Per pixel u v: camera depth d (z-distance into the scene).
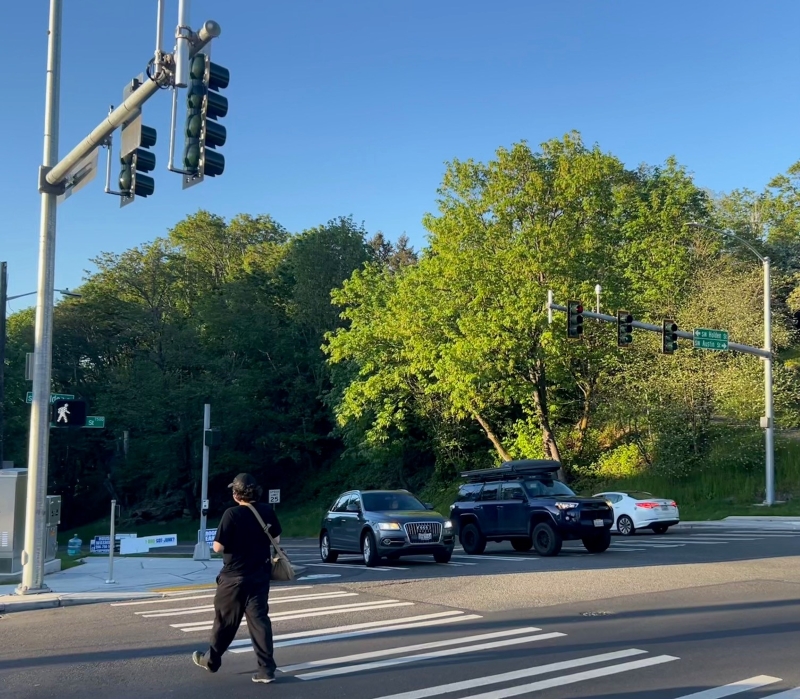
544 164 36.97
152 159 12.09
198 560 19.98
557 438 42.75
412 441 49.06
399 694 6.96
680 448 36.31
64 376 56.62
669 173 48.69
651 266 39.81
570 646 8.77
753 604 11.23
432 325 38.50
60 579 16.02
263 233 77.31
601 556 18.70
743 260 52.09
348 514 19.66
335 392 51.81
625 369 37.81
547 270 34.81
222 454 56.03
